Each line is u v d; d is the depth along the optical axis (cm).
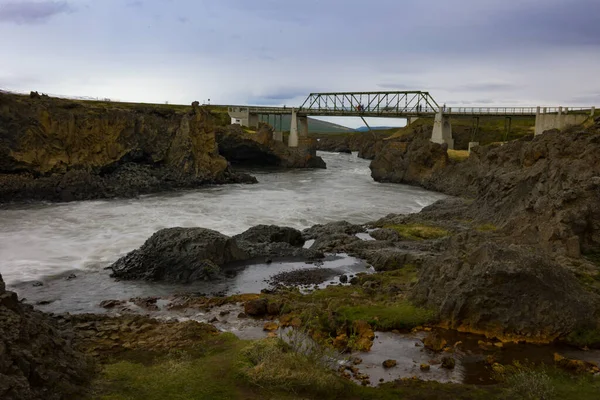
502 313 2180
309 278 3200
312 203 6588
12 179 5975
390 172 9656
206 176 8262
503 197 4709
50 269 3353
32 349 1480
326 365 1791
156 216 5238
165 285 3089
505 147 7025
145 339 1986
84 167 6856
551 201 3612
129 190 6769
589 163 4294
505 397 1583
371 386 1702
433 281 2509
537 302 2166
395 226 4759
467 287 2261
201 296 2856
